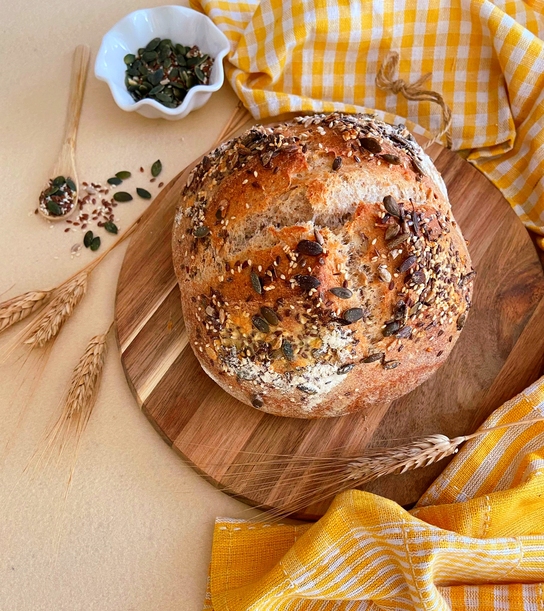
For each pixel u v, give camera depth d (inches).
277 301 14.9
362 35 19.4
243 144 16.3
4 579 17.1
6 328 18.8
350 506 15.9
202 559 17.2
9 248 19.4
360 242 14.8
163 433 17.5
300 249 14.5
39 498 17.5
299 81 20.2
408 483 17.1
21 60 21.1
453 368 18.0
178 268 16.9
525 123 19.3
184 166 20.2
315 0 18.8
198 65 20.1
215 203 15.8
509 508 16.0
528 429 16.9
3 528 17.4
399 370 16.0
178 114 19.5
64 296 18.2
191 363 18.0
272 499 16.9
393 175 15.2
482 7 18.3
